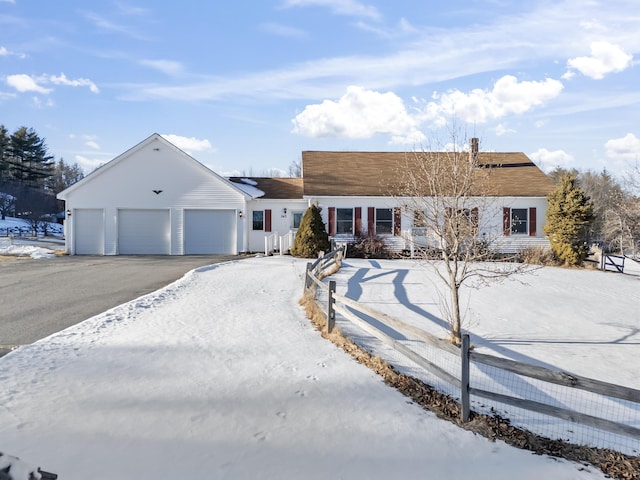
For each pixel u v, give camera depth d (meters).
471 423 5.42
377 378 6.75
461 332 10.27
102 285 14.01
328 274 17.20
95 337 8.17
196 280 14.77
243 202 25.62
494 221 25.00
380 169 28.61
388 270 18.84
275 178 31.02
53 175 86.00
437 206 10.23
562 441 5.28
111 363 6.79
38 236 48.88
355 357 7.68
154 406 5.35
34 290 13.09
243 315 10.28
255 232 26.56
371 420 5.28
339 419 5.26
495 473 4.31
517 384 7.20
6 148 77.38
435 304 13.02
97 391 5.72
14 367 6.46
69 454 4.20
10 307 10.76
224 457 4.30
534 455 4.78
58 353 7.17
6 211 64.69
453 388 6.74
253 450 4.46
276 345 8.13
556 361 8.61
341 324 9.98
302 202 26.53
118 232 25.05
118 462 4.11
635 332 11.01
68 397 5.49
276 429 4.93
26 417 4.90
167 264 19.73
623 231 32.47
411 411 5.64
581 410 6.38
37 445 4.32
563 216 23.95
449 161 11.25
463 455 4.63
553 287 16.94
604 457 4.89
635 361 8.83
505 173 28.00
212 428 4.87
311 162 29.36
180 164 25.31
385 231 25.98
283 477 4.02
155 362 6.93
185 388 5.95
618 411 6.41
